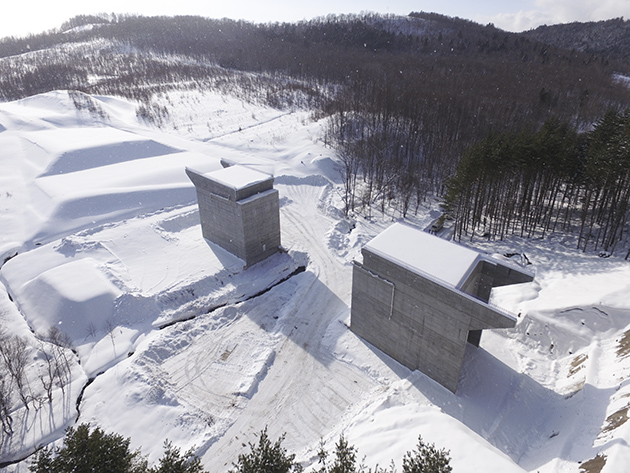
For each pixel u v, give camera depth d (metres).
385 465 21.62
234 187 40.09
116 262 42.62
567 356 31.64
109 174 61.28
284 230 51.84
